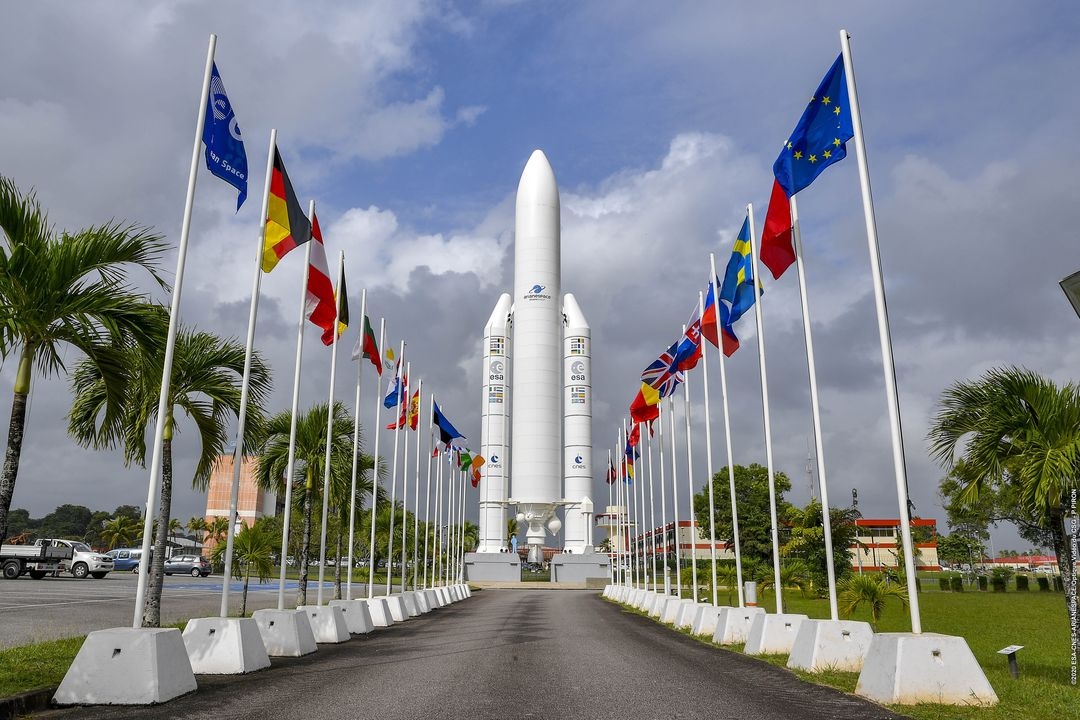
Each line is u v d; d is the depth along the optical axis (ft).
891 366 40.75
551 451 247.70
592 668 48.06
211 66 46.39
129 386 43.83
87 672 34.88
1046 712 33.30
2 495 37.50
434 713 32.89
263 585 181.98
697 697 37.22
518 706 34.63
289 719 31.50
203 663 45.09
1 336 37.52
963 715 32.63
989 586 234.58
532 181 261.85
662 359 108.17
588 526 252.01
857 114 44.47
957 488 184.65
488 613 107.86
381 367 96.73
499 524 258.98
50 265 38.58
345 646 61.82
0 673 38.19
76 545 184.55
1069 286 34.37
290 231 57.31
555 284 257.34
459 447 187.83
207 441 63.36
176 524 343.05
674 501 106.63
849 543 191.83
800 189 52.26
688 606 82.74
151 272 43.01
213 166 46.57
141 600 37.93
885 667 36.45
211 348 62.59
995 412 48.32
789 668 48.06
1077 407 46.65
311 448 95.50
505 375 269.03
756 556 260.21
